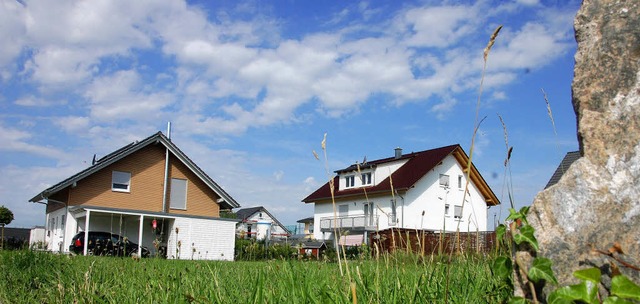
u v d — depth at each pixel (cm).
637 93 199
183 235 2792
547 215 195
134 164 2836
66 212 2606
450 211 4188
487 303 254
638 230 176
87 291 338
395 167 4366
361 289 259
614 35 214
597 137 201
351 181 4650
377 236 396
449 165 4272
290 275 321
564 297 159
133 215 2692
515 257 195
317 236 4834
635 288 150
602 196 188
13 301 384
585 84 215
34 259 635
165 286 363
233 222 2955
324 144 259
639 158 188
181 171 2989
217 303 278
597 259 179
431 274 300
